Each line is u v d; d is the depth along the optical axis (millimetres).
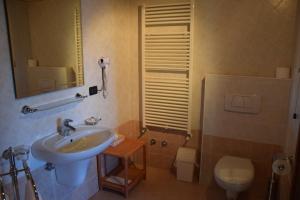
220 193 2699
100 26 2473
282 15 2338
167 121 2934
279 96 2404
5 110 1682
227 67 2639
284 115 2422
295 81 2172
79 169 2123
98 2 2410
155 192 2711
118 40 2777
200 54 2707
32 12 1785
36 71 1865
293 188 1704
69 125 2150
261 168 2621
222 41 2602
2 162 1693
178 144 3023
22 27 1731
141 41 2889
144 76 2908
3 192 1472
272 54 2443
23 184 1854
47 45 1931
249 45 2510
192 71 2730
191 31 2600
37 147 1839
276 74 2420
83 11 2246
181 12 2613
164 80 2834
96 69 2486
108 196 2641
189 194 2684
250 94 2504
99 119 2484
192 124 2910
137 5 2854
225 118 2656
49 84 1986
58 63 2043
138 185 2836
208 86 2652
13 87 1715
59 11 1998
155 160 3199
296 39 2289
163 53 2771
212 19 2590
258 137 2566
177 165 2896
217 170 2314
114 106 2838
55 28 1981
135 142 2770
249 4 2432
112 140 2070
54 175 2131
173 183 2885
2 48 1624
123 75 2949
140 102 3105
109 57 2654
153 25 2789
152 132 3123
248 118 2562
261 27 2432
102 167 2803
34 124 1899
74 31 2166
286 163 1869
